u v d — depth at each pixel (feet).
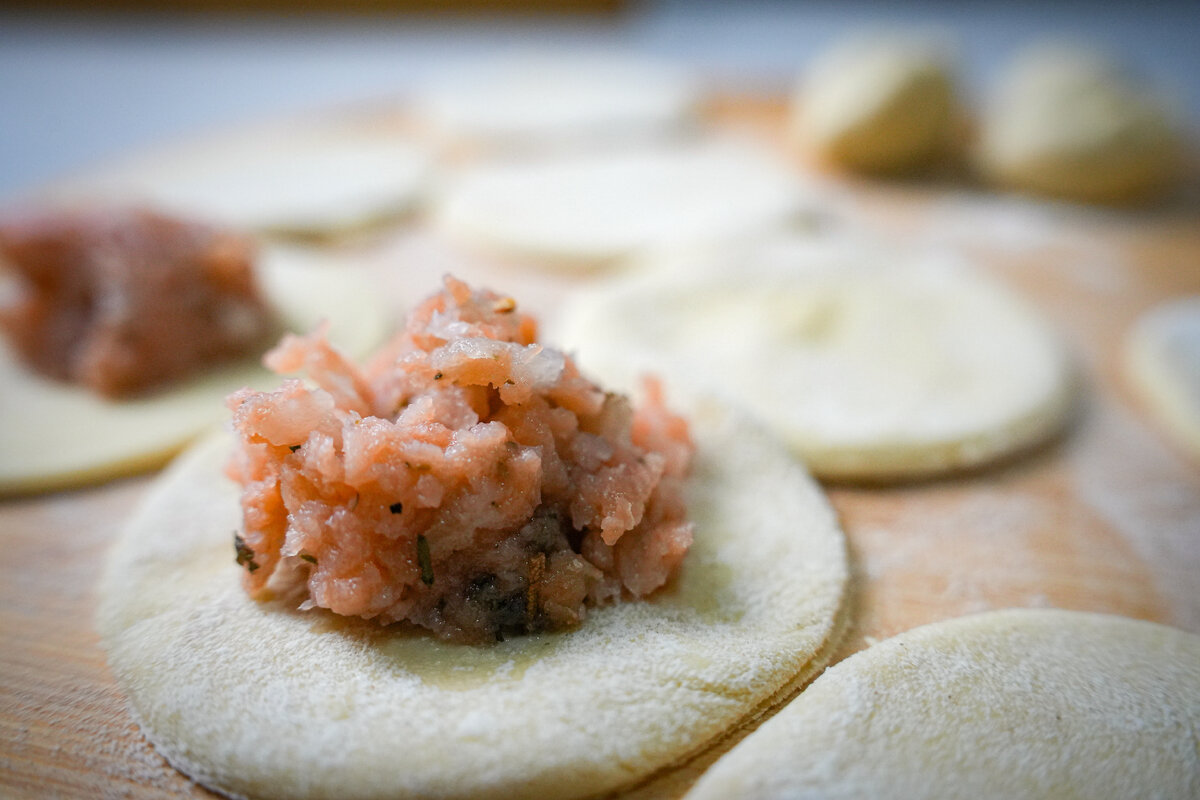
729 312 0.85
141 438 0.77
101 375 0.80
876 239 1.00
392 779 0.52
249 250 0.84
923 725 0.54
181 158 1.13
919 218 1.04
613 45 1.59
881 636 0.67
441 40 1.61
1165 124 1.03
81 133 1.34
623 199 1.02
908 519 0.73
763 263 0.89
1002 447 0.76
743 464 0.72
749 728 0.58
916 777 0.51
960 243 1.00
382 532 0.58
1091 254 0.98
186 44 1.58
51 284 0.83
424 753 0.53
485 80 1.32
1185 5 1.65
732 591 0.65
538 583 0.60
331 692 0.56
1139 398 0.83
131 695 0.59
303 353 0.65
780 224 0.97
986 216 1.04
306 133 1.19
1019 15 1.64
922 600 0.69
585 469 0.63
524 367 0.60
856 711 0.55
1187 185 1.08
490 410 0.62
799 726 0.54
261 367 0.83
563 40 1.61
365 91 1.42
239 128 1.21
